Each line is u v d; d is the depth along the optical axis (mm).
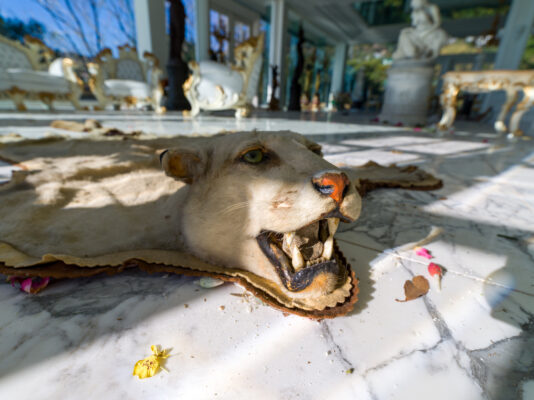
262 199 365
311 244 415
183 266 432
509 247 583
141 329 351
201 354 321
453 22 8727
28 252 444
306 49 10492
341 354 325
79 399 267
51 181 692
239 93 3549
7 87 2955
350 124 3598
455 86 2797
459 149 1804
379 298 422
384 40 10797
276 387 286
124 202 611
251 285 395
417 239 614
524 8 4312
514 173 1199
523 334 357
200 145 451
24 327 346
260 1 7258
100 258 433
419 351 330
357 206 349
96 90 3818
